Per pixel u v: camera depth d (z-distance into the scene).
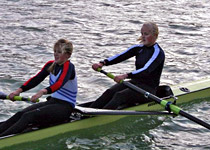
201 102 8.56
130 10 17.00
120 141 6.96
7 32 13.26
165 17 15.91
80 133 7.02
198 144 6.87
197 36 13.55
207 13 16.64
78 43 12.54
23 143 6.39
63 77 6.32
